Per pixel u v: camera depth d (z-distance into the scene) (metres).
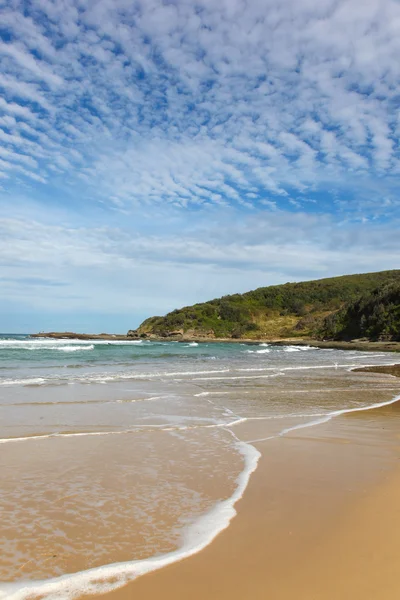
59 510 4.55
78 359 29.67
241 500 4.90
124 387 14.76
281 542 3.88
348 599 3.01
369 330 69.81
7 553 3.62
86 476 5.68
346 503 4.83
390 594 3.08
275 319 112.62
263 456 6.79
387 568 3.44
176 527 4.17
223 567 3.44
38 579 3.25
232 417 10.08
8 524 4.18
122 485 5.36
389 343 58.91
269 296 121.44
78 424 8.83
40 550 3.69
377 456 6.89
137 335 115.88
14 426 8.48
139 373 20.00
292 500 4.91
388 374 22.45
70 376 18.06
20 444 7.18
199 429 8.68
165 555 3.62
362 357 41.56
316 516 4.46
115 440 7.62
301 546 3.80
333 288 121.50
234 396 13.38
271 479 5.66
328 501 4.89
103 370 21.52
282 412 10.88
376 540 3.94
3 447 6.95
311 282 131.75
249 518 4.40
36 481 5.43
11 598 3.00
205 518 4.39
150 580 3.25
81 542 3.84
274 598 3.03
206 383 16.69
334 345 66.69
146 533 4.04
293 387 15.96
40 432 8.04
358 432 8.72
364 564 3.50
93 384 15.38
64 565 3.45
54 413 9.88
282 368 25.17
